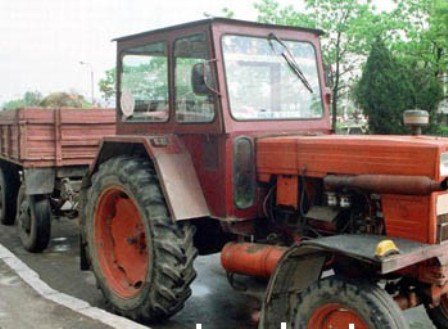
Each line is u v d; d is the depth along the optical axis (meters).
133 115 5.77
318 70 5.50
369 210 4.20
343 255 3.79
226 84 4.79
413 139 4.09
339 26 16.80
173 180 4.95
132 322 4.62
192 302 5.70
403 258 3.53
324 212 4.48
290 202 4.72
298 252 3.92
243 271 4.83
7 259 6.45
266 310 4.11
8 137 8.09
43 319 4.67
